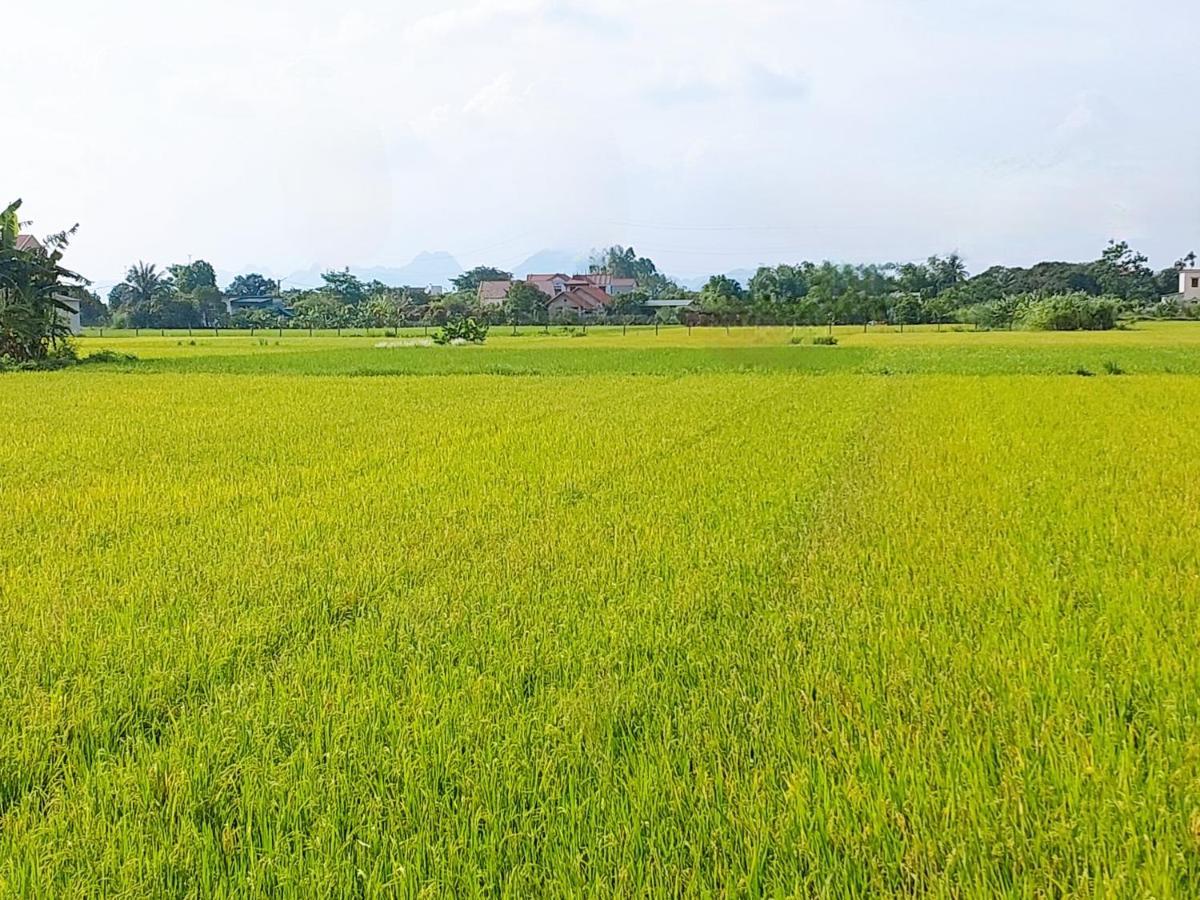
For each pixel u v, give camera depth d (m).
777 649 5.29
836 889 3.08
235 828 3.54
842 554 7.51
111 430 16.48
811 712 4.39
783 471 11.70
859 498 9.92
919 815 3.46
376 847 3.37
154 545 8.13
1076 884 3.04
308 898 3.11
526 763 3.91
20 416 18.83
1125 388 24.06
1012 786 3.62
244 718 4.41
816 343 50.25
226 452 13.78
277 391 25.03
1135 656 5.05
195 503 10.02
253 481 11.34
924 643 5.30
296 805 3.65
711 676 4.92
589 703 4.50
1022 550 7.59
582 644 5.40
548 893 3.08
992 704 4.41
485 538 8.24
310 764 3.93
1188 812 3.44
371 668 5.13
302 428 16.70
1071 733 4.05
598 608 6.14
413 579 6.94
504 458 13.01
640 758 3.92
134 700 4.72
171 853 3.34
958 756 3.88
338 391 25.08
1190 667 4.80
